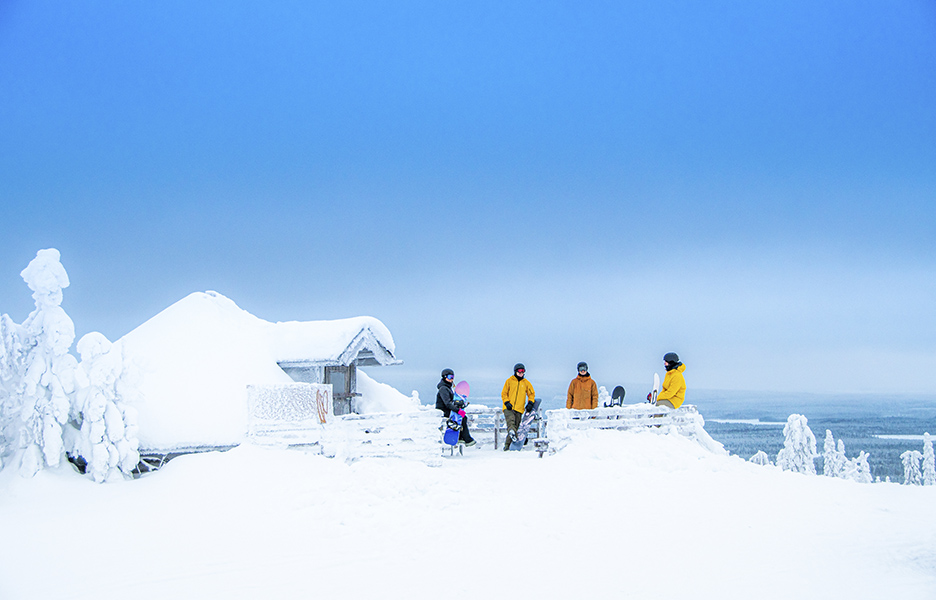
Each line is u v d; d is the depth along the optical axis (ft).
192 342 52.42
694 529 29.91
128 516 30.94
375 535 29.19
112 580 23.72
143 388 47.09
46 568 24.80
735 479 39.68
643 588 22.77
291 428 42.55
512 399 59.11
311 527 29.94
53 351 37.32
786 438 135.64
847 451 327.88
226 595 22.38
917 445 341.41
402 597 22.17
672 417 49.62
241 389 50.08
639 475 39.96
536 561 25.73
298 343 58.13
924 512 32.65
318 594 22.44
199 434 45.09
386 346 62.18
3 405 37.55
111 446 37.81
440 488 36.40
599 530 29.89
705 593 22.27
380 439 44.09
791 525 30.40
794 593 22.17
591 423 48.42
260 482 34.88
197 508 31.94
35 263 38.04
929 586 22.70
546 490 37.55
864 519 31.40
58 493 34.63
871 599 21.62
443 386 54.08
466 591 22.65
